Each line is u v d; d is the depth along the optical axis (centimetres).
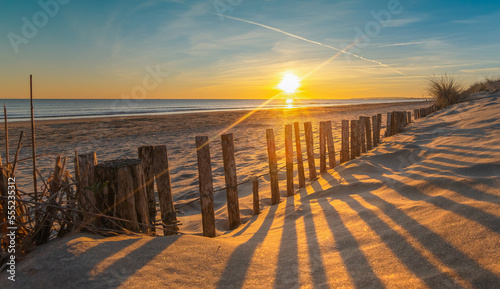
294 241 219
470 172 287
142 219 225
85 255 169
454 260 149
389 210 235
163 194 260
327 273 164
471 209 190
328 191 353
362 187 336
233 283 164
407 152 482
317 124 1554
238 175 546
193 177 561
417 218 204
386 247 177
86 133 1348
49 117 2441
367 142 584
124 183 215
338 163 517
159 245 193
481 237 158
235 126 1611
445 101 1280
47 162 718
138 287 151
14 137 1220
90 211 209
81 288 149
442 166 335
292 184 393
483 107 885
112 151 898
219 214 356
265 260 190
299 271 171
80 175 208
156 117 2353
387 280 147
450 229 175
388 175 368
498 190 218
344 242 198
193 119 2127
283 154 730
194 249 194
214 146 923
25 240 181
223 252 195
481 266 139
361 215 240
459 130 581
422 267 150
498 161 296
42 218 194
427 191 264
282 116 2355
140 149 256
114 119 2139
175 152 852
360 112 2733
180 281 161
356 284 149
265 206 372
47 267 162
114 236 205
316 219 265
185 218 354
